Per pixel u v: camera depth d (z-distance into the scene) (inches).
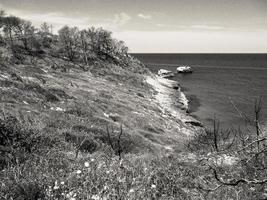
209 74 5969.5
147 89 2861.7
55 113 997.2
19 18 3735.2
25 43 3474.4
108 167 254.8
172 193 216.1
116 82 2815.0
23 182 199.2
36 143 356.2
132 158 346.0
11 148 299.1
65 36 3882.9
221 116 2106.3
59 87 1685.5
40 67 2522.1
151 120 1526.8
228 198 198.8
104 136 748.0
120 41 4901.6
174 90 3233.3
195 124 1815.9
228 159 291.4
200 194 209.9
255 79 5027.1
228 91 3494.1
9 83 1256.8
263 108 2176.4
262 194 198.7
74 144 508.7
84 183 204.7
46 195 187.2
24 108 929.5
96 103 1499.8
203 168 278.1
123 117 1387.8
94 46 4424.2
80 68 3159.5
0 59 2079.2
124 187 207.6
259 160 239.1
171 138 1208.2
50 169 250.8
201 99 2881.4
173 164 299.6
